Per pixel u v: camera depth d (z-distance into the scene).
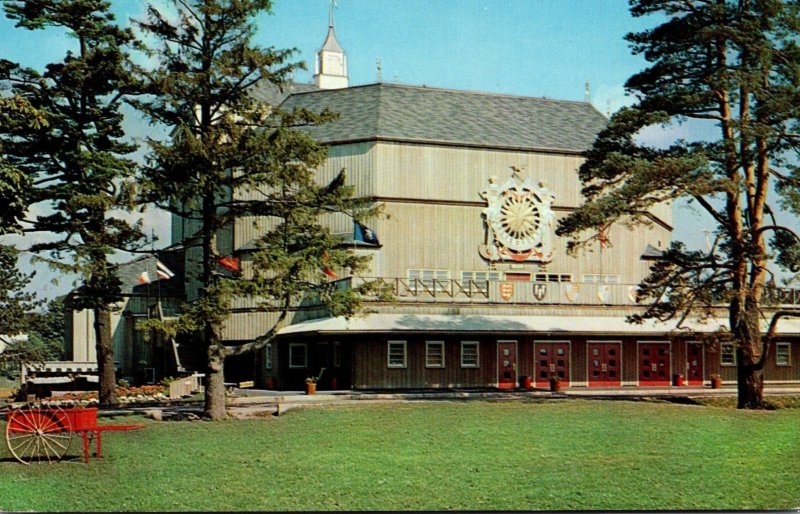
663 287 48.38
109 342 49.31
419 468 29.55
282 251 40.75
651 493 26.84
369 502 25.28
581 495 26.34
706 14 46.94
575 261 68.25
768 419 41.78
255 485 27.11
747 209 48.78
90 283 45.44
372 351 57.00
